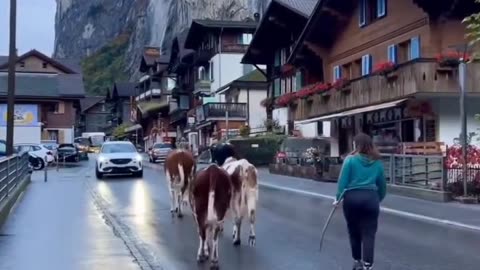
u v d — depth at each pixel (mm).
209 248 10211
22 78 70812
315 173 29062
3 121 64875
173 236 12961
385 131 30906
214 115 60062
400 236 13164
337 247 11625
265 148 43219
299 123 37438
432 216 16312
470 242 12391
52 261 10180
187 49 79375
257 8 96875
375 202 8766
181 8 109125
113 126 127812
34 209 17734
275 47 49562
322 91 33500
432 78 23969
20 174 23703
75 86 72062
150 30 129375
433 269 9773
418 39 27047
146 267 9695
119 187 25781
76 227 14102
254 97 61156
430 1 25406
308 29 36156
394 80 25969
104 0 164750
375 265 10047
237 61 69125
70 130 71188
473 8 25281
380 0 30594
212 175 9734
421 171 21141
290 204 19328
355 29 33438
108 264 9922
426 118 26625
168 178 16562
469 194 19406
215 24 68938
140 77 124062
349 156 8969
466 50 22047
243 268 9750
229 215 12375
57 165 41750
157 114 93312
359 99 29203
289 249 11422
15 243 11891
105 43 158500
